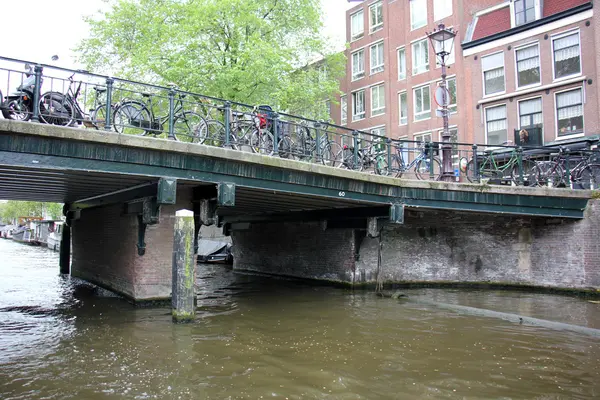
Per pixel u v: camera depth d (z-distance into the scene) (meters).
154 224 10.25
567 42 19.56
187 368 6.38
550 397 5.58
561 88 19.50
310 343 7.83
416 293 13.43
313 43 22.11
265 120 10.41
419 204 11.49
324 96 26.48
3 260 24.88
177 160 8.14
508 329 9.01
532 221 13.92
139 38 20.80
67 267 18.17
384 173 12.29
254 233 18.67
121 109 8.15
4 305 10.88
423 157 12.52
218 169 8.59
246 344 7.66
